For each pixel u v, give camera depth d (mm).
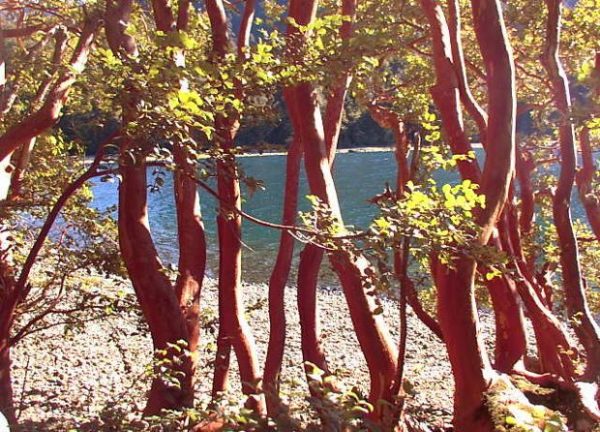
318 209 4273
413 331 15703
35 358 12562
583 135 8117
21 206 6000
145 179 5203
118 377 11797
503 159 4836
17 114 6559
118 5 4922
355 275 4594
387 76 8531
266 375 6762
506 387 4961
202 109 3992
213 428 3531
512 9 8672
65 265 6816
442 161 5227
